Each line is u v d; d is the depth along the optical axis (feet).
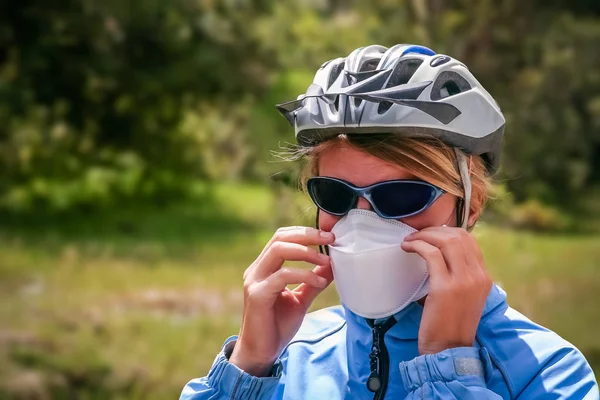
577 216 71.56
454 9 58.03
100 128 67.46
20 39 59.21
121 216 59.82
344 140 5.81
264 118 74.79
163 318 28.45
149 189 68.85
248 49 64.39
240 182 78.07
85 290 33.12
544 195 70.85
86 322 26.84
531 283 38.68
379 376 5.95
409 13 54.95
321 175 6.03
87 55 60.49
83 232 52.70
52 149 61.87
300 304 6.21
